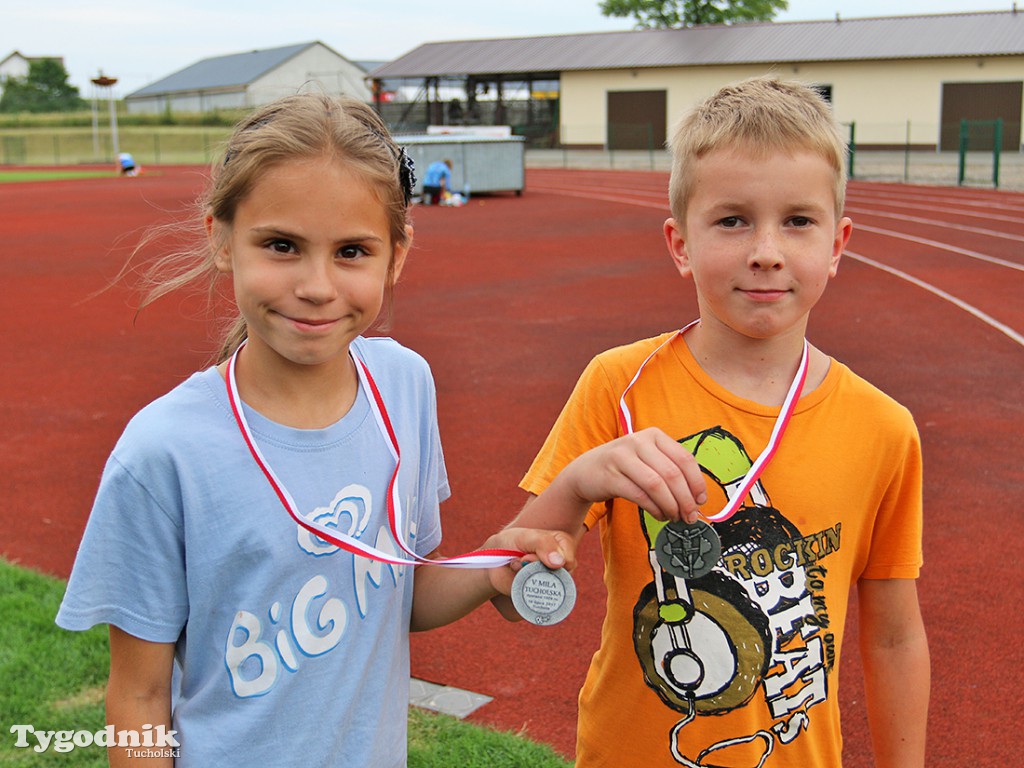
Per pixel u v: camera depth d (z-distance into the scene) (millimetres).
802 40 41219
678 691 1832
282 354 1578
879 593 1947
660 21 58719
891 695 1948
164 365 8539
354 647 1684
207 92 77875
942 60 37781
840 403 1844
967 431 6309
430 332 9766
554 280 13203
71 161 54469
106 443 6355
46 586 4051
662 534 1586
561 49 46844
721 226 1733
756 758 1823
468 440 6266
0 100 84375
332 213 1521
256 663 1614
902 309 10477
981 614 3988
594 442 1901
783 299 1714
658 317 10492
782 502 1797
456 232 19219
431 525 1908
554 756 2988
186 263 1895
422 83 53156
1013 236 16812
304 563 1623
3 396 7523
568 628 3887
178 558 1596
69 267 15023
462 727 3133
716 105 1788
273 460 1632
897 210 21547
